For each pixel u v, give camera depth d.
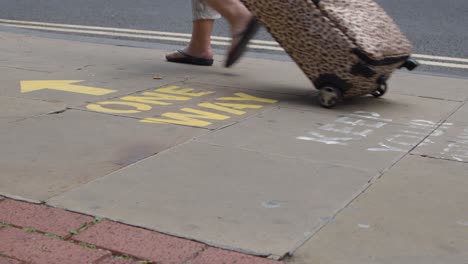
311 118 4.74
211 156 3.88
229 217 3.08
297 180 3.55
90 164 3.70
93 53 6.99
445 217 3.16
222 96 5.31
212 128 4.42
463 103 5.31
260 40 8.35
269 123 4.59
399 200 3.34
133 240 2.84
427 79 6.19
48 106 4.82
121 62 6.55
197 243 2.83
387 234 2.96
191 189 3.39
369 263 2.71
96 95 5.18
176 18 9.96
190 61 6.56
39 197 3.24
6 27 8.78
